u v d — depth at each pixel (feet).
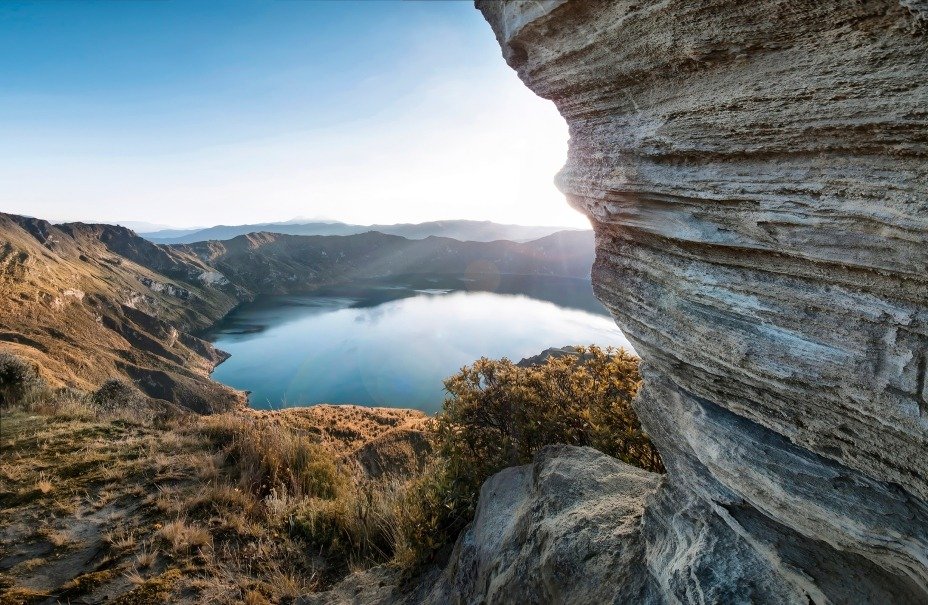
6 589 15.43
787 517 7.03
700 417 8.46
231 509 21.03
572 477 12.70
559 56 9.29
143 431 29.63
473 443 19.60
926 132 4.96
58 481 22.21
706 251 7.74
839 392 6.14
